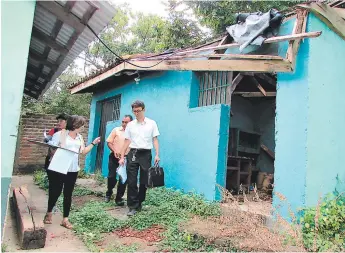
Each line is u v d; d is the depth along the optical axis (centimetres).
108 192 590
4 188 319
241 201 561
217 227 405
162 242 372
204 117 588
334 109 474
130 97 866
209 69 523
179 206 517
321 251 334
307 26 449
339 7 511
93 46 1708
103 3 351
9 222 440
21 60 330
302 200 417
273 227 395
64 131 426
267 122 802
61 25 426
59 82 1903
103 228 420
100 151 1052
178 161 634
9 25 326
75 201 594
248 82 686
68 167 414
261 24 490
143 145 492
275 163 464
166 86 719
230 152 724
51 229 419
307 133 426
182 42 1152
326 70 463
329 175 454
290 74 462
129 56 710
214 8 1005
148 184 469
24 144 1063
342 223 390
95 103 1102
